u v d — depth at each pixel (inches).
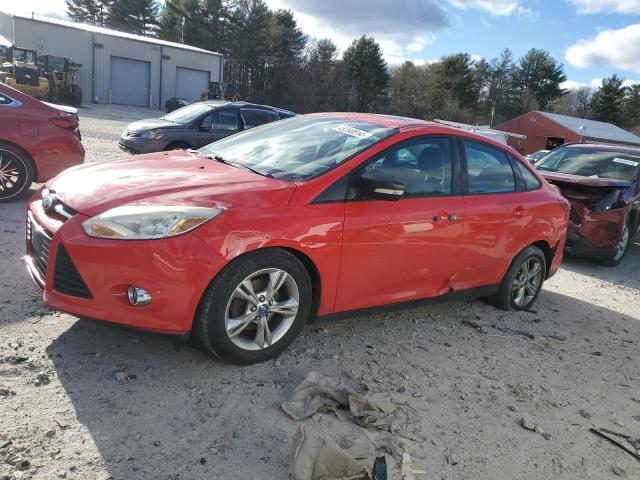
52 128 271.1
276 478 100.6
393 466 107.1
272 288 133.6
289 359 143.6
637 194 320.8
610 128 2491.4
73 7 3587.6
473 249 176.2
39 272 136.9
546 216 202.2
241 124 466.3
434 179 166.4
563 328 200.4
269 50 2847.0
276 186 137.2
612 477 116.6
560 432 130.1
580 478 114.4
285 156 159.0
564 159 368.2
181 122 446.3
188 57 1854.1
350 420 120.6
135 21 3400.6
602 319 218.8
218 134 453.1
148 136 430.3
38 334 138.6
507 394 144.0
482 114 3786.9
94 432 105.5
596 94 3983.8
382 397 129.4
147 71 1781.5
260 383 130.0
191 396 121.4
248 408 119.7
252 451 106.7
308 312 143.5
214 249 120.9
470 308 205.8
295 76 2950.3
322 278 140.9
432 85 3447.3
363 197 146.6
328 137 165.3
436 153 168.6
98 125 840.3
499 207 182.4
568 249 308.2
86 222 121.8
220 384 127.4
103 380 123.0
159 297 118.5
